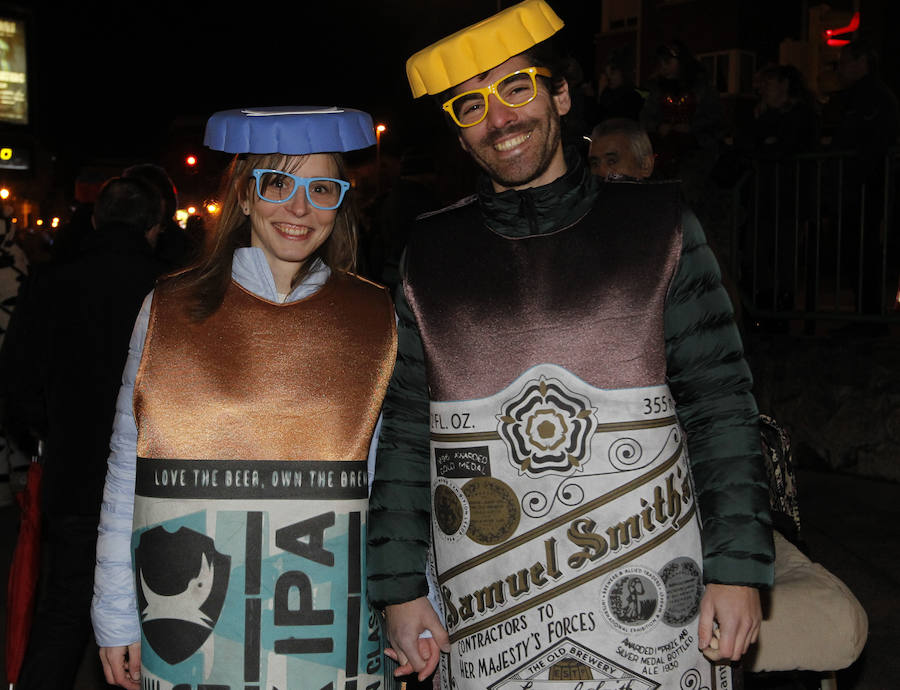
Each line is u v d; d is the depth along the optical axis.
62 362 2.96
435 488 1.87
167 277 1.94
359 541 1.87
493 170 1.82
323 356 1.88
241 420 1.83
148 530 1.82
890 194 5.73
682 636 1.76
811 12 20.36
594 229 1.79
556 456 1.76
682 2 21.62
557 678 1.76
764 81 6.55
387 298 1.97
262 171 1.89
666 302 1.78
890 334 6.21
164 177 4.00
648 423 1.75
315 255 2.02
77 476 2.90
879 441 5.78
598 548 1.74
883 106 5.75
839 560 4.42
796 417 6.19
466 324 1.81
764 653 2.34
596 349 1.76
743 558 1.72
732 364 1.78
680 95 5.99
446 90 1.85
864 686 3.25
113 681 1.95
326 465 1.84
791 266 6.29
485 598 1.80
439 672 1.94
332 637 1.82
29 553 2.86
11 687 2.86
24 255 5.54
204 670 1.79
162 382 1.84
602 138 3.44
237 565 1.79
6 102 13.80
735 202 6.31
